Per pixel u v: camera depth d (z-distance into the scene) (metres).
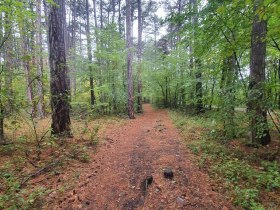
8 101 5.59
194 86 15.56
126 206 3.41
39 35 13.15
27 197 3.45
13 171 4.34
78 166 4.93
